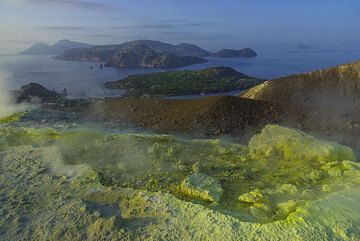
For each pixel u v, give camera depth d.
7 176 10.81
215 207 8.70
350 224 7.45
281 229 7.42
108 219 8.13
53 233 8.05
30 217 8.78
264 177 10.39
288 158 11.73
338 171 10.18
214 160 11.76
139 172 10.88
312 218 7.67
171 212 8.33
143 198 8.99
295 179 10.10
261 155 12.07
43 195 9.66
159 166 11.23
